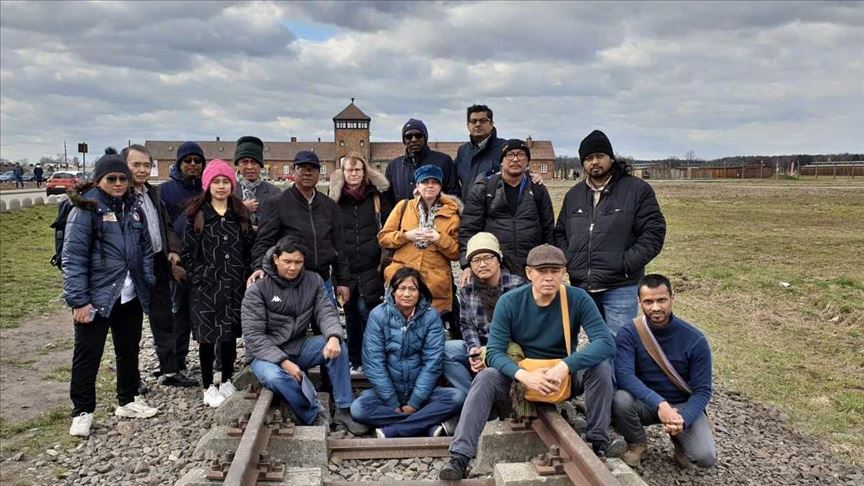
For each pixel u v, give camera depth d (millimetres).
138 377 6223
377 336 5566
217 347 7223
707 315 10617
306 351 5656
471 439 4648
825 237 17828
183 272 6129
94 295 5621
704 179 57562
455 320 6789
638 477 4371
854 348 8734
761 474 5234
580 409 5898
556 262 4730
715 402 6875
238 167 7273
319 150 96188
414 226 6164
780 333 9539
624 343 5113
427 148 7090
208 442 4961
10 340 9586
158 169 95250
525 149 5859
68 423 6215
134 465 5082
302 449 4844
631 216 5605
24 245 19547
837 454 5773
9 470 5133
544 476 4250
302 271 5734
